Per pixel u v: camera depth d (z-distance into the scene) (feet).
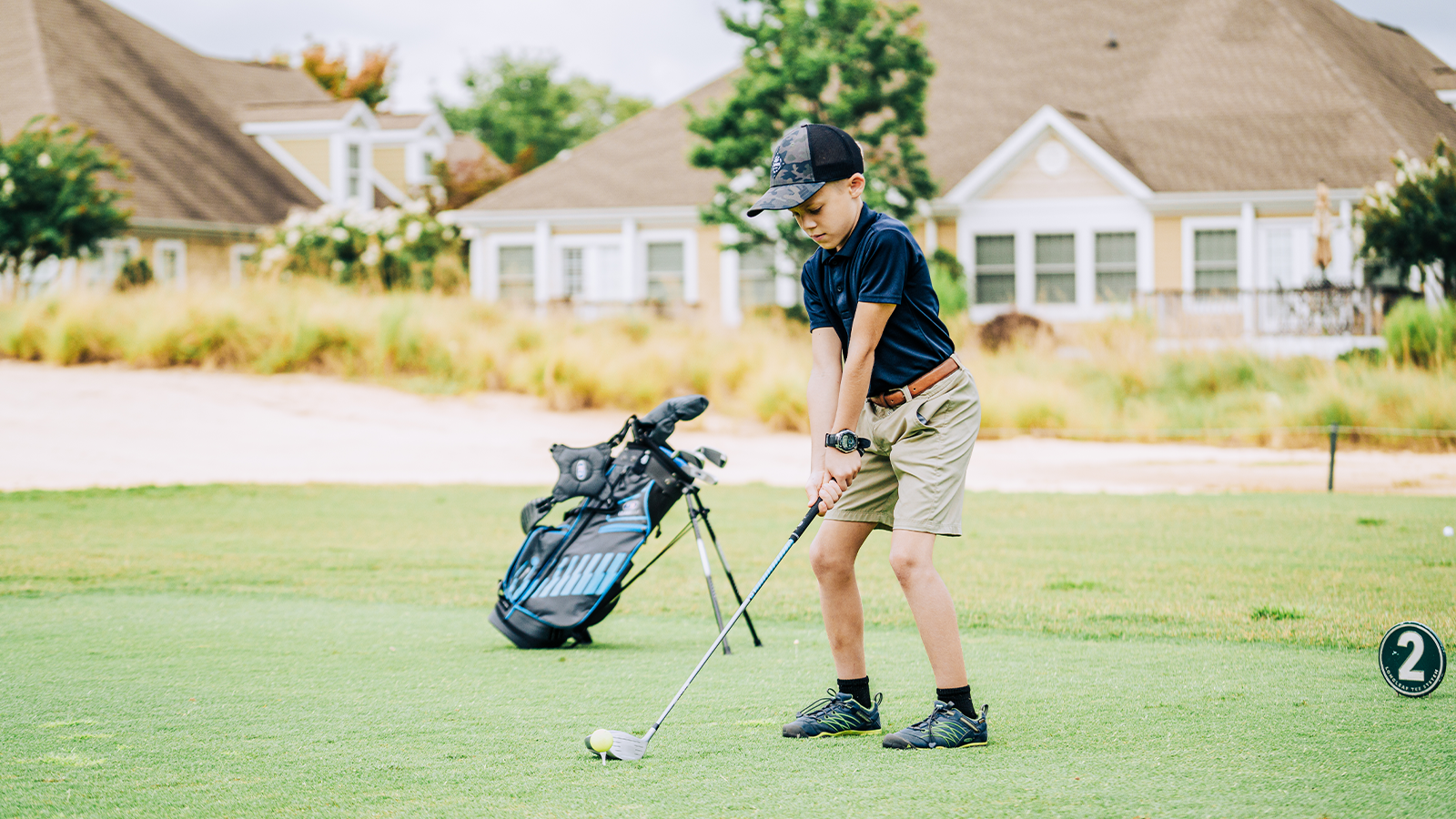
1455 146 93.81
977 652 19.54
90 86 114.42
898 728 14.69
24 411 60.03
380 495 45.29
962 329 77.10
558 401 65.87
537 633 20.34
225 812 11.32
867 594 25.90
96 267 100.22
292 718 15.21
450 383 68.49
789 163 13.85
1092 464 53.93
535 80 256.52
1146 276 92.99
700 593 26.78
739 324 83.76
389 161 149.18
